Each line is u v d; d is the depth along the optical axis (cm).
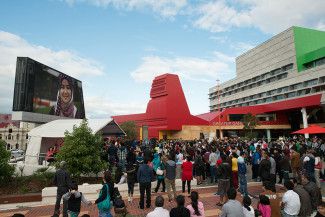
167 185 1173
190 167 1319
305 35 7038
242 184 1191
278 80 7544
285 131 6425
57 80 3391
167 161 1189
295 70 6831
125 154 1594
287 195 663
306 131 1967
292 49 7000
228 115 5709
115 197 729
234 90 10319
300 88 6562
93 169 1429
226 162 1130
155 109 5300
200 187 1484
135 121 5838
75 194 758
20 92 2739
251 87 9194
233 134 6025
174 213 534
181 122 5072
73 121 2309
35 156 2017
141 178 1078
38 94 2981
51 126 2250
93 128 2022
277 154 1542
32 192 1321
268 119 6172
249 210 588
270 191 666
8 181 1416
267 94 8106
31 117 2847
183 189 1347
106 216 715
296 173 1436
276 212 648
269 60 8094
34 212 1081
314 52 6338
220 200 1105
